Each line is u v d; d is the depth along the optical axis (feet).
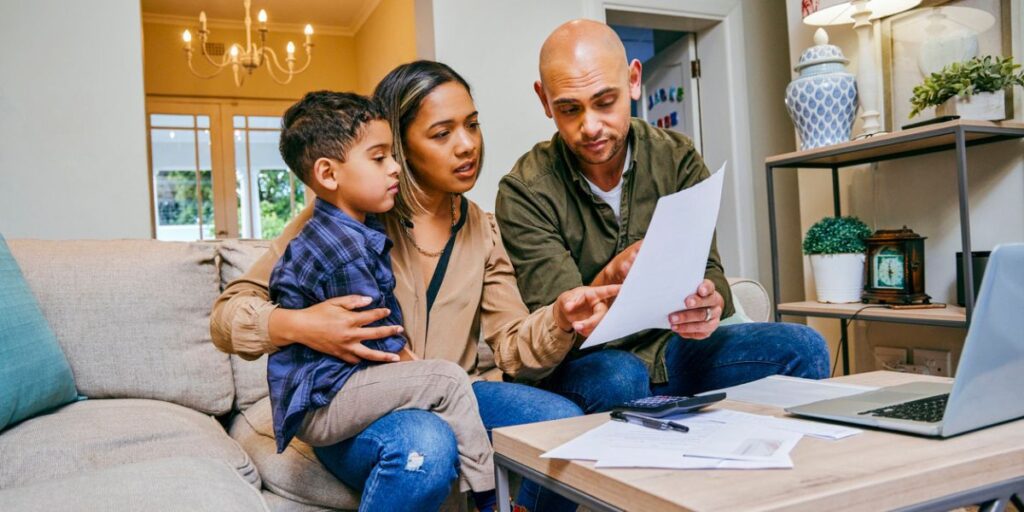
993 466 2.38
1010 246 2.48
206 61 20.17
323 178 3.84
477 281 4.56
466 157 4.30
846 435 2.72
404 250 4.39
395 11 17.42
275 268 3.85
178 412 4.74
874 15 8.20
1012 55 7.20
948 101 7.16
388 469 3.41
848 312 7.74
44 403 4.34
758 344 4.91
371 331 3.55
